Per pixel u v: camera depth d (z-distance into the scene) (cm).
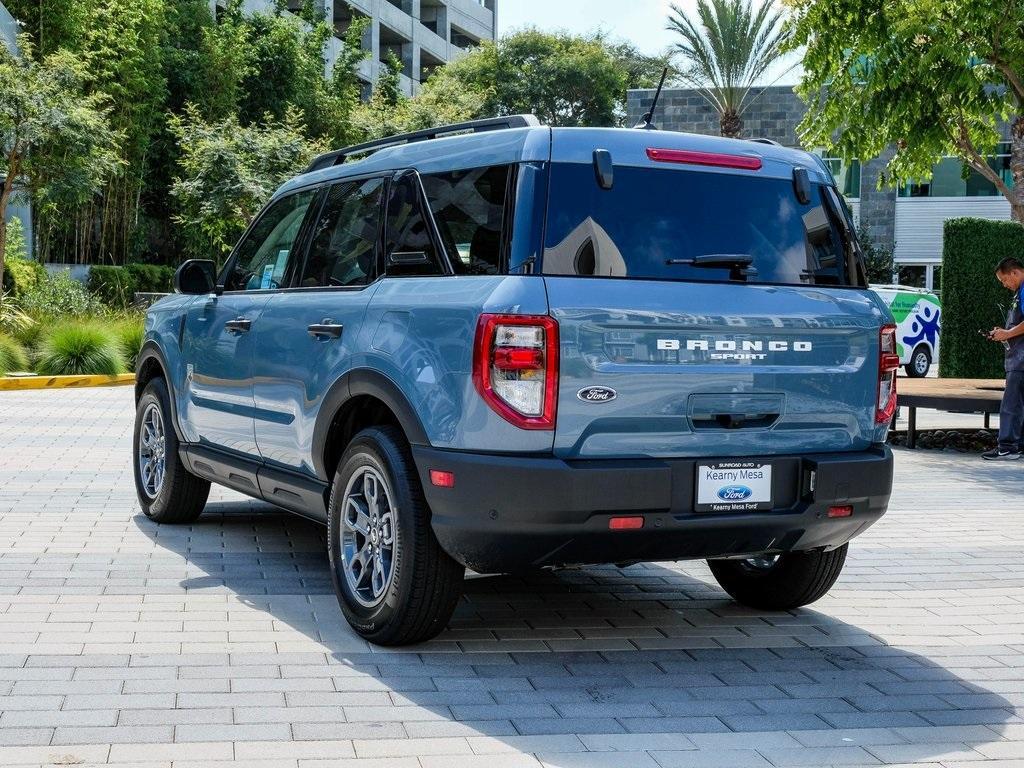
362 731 387
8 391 1684
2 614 513
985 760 379
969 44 1268
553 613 552
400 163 520
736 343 454
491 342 421
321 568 621
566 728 397
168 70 3606
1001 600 598
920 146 1325
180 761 355
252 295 615
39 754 356
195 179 2947
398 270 493
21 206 2483
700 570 656
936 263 3688
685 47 3556
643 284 441
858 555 703
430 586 462
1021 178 1342
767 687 450
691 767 366
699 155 472
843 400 480
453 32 8056
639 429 436
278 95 4138
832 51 1319
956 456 1183
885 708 429
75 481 880
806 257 489
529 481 416
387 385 466
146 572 601
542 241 433
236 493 859
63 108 2241
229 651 470
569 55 5531
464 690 433
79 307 2345
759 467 459
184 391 679
